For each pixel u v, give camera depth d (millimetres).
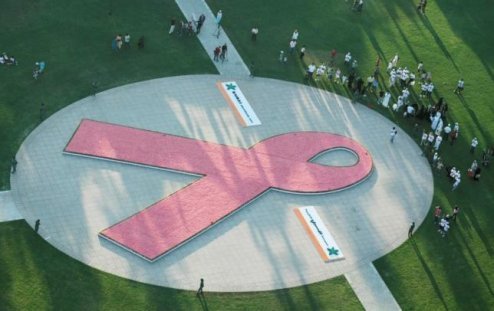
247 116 122438
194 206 108250
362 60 135375
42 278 97812
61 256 100438
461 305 103125
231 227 107125
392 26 142750
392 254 107375
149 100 122375
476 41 142500
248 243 105688
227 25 137625
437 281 105188
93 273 99250
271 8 142250
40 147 112750
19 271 98062
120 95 122375
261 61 132250
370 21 143000
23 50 126375
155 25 135000
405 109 127812
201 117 121000
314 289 101875
